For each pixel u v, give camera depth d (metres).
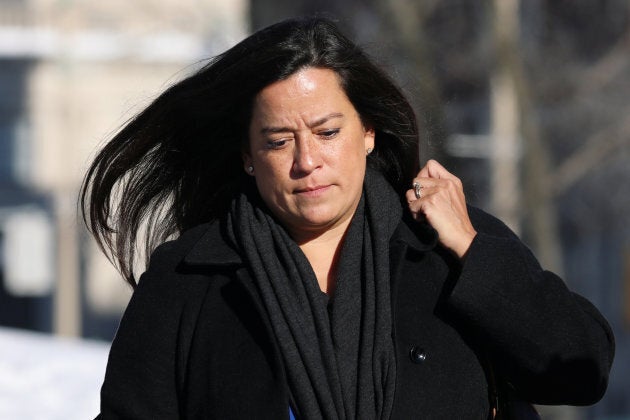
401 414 8.78
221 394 8.95
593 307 9.43
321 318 8.91
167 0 65.75
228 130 9.88
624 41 45.44
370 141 9.62
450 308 9.08
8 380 21.42
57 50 67.62
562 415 37.00
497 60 38.84
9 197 68.19
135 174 10.38
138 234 10.52
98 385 21.34
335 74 8.98
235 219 9.46
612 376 70.00
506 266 9.03
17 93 68.44
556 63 44.94
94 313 67.75
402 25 34.84
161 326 9.34
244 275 9.19
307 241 9.38
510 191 40.94
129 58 66.19
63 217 64.50
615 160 46.97
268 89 8.91
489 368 9.21
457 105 45.06
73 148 67.88
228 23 60.78
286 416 8.77
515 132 40.75
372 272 9.04
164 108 10.06
